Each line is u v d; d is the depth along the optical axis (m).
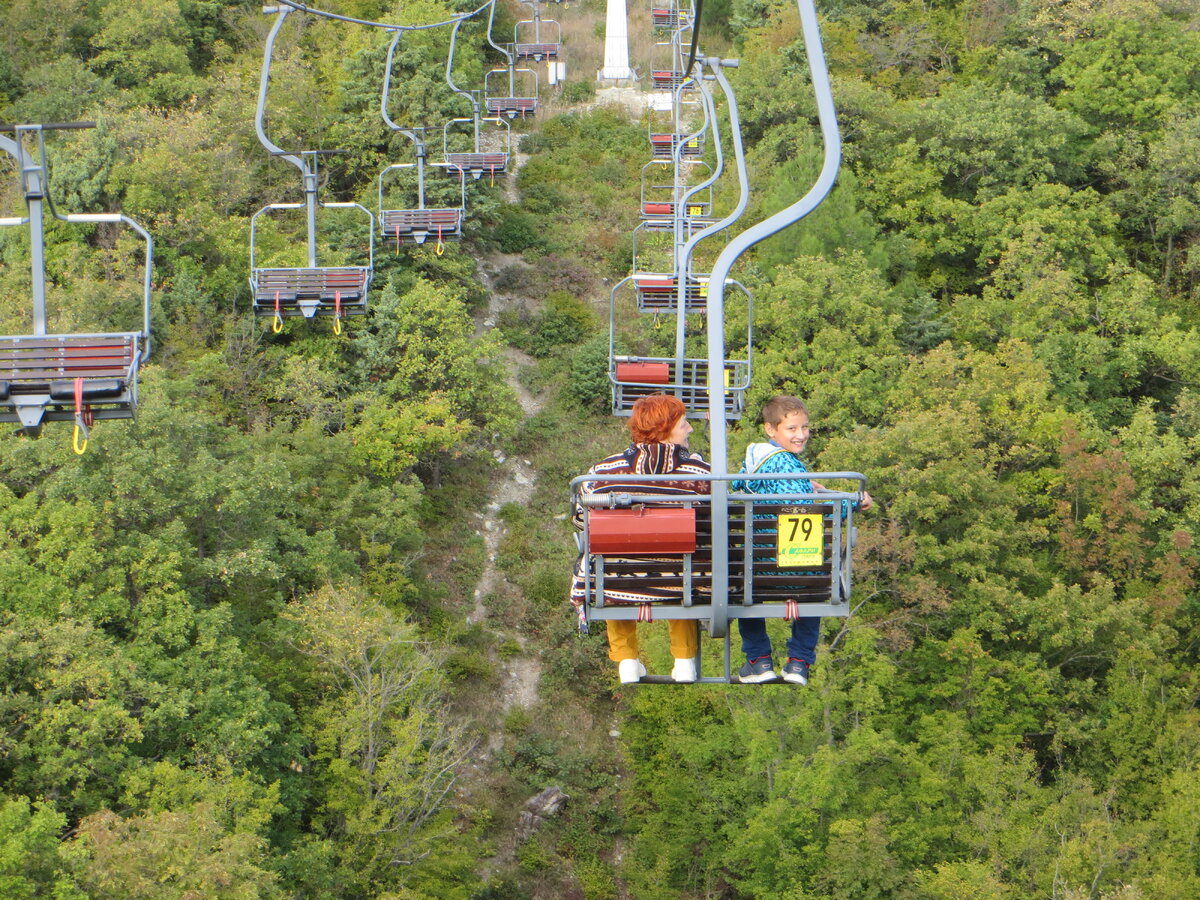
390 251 42.22
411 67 49.56
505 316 45.34
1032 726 30.59
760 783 29.62
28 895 19.39
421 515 37.28
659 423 7.88
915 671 31.88
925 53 56.97
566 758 32.94
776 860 27.88
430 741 30.48
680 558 7.75
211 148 41.81
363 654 27.31
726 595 7.65
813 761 27.75
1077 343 41.41
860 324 38.44
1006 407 36.25
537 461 40.72
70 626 23.23
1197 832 27.59
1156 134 51.03
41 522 25.45
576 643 35.31
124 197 38.31
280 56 50.06
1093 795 29.05
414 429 35.22
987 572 32.56
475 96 52.97
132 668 23.80
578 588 8.02
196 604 27.36
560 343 44.97
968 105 49.19
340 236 41.66
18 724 22.89
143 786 22.61
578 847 31.34
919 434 32.56
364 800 26.78
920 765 28.05
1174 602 33.44
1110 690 31.61
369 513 34.16
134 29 46.56
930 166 47.41
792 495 7.58
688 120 57.00
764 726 29.02
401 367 36.66
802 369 37.09
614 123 57.38
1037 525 34.78
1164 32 53.19
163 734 24.47
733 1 64.94
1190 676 33.00
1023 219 45.38
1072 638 31.28
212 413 34.22
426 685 29.38
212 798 22.83
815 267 38.19
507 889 29.81
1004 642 32.38
